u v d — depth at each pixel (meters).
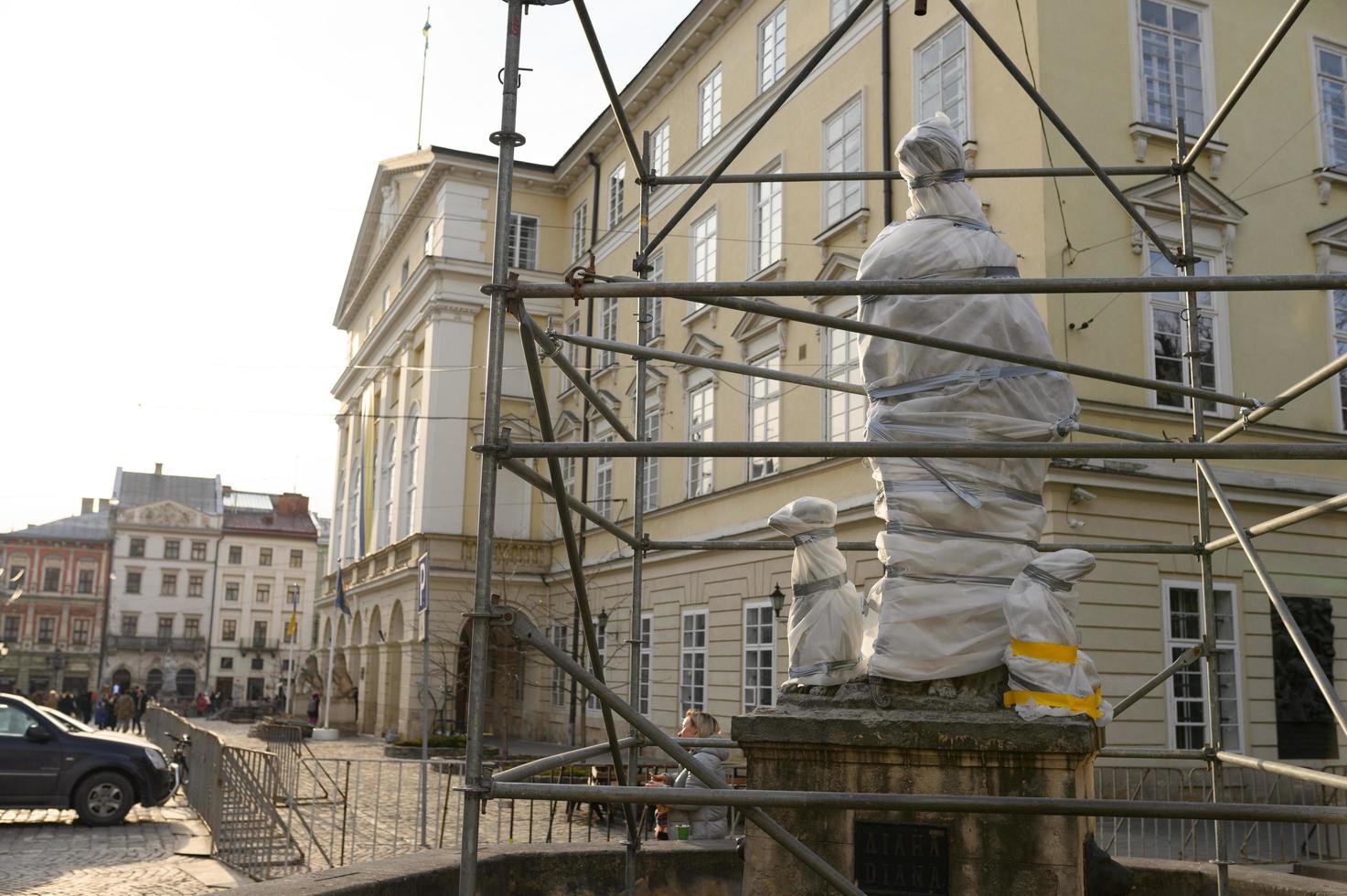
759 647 23.55
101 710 56.22
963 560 4.83
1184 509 17.02
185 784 19.03
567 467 36.16
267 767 11.88
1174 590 16.81
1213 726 6.45
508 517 37.50
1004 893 4.42
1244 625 17.16
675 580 27.61
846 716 4.63
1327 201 19.33
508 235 4.02
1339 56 19.95
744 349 25.77
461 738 31.27
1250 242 18.44
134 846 13.70
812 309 22.94
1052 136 17.03
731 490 25.09
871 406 5.23
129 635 101.19
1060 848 4.40
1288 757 17.23
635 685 6.70
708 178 6.93
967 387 4.97
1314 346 18.67
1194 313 6.89
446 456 36.84
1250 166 18.64
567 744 32.88
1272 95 19.05
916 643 4.76
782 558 23.03
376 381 47.44
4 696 15.61
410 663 36.44
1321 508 5.38
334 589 51.31
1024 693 4.56
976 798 3.64
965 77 18.73
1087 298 16.77
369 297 50.66
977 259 5.08
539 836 13.48
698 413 27.78
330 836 13.30
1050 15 17.39
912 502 4.89
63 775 15.32
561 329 37.91
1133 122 17.61
